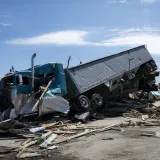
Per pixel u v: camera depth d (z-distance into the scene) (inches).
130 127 575.5
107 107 801.6
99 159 332.2
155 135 471.2
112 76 779.4
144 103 860.6
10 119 540.4
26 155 356.2
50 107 601.6
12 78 601.9
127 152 359.9
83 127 556.1
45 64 652.1
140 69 912.3
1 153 371.6
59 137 470.9
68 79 677.9
